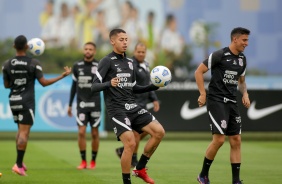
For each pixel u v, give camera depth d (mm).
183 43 147125
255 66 155750
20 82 35906
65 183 33938
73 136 68000
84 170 39750
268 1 156875
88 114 41219
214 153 31469
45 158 46562
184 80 62031
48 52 129750
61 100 60469
